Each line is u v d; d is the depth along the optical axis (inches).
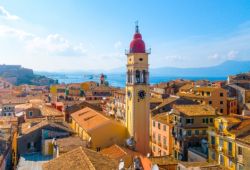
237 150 2381.9
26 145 2615.7
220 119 2628.0
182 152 3154.5
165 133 3523.6
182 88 6082.7
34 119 3693.4
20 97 7165.4
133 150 2667.3
